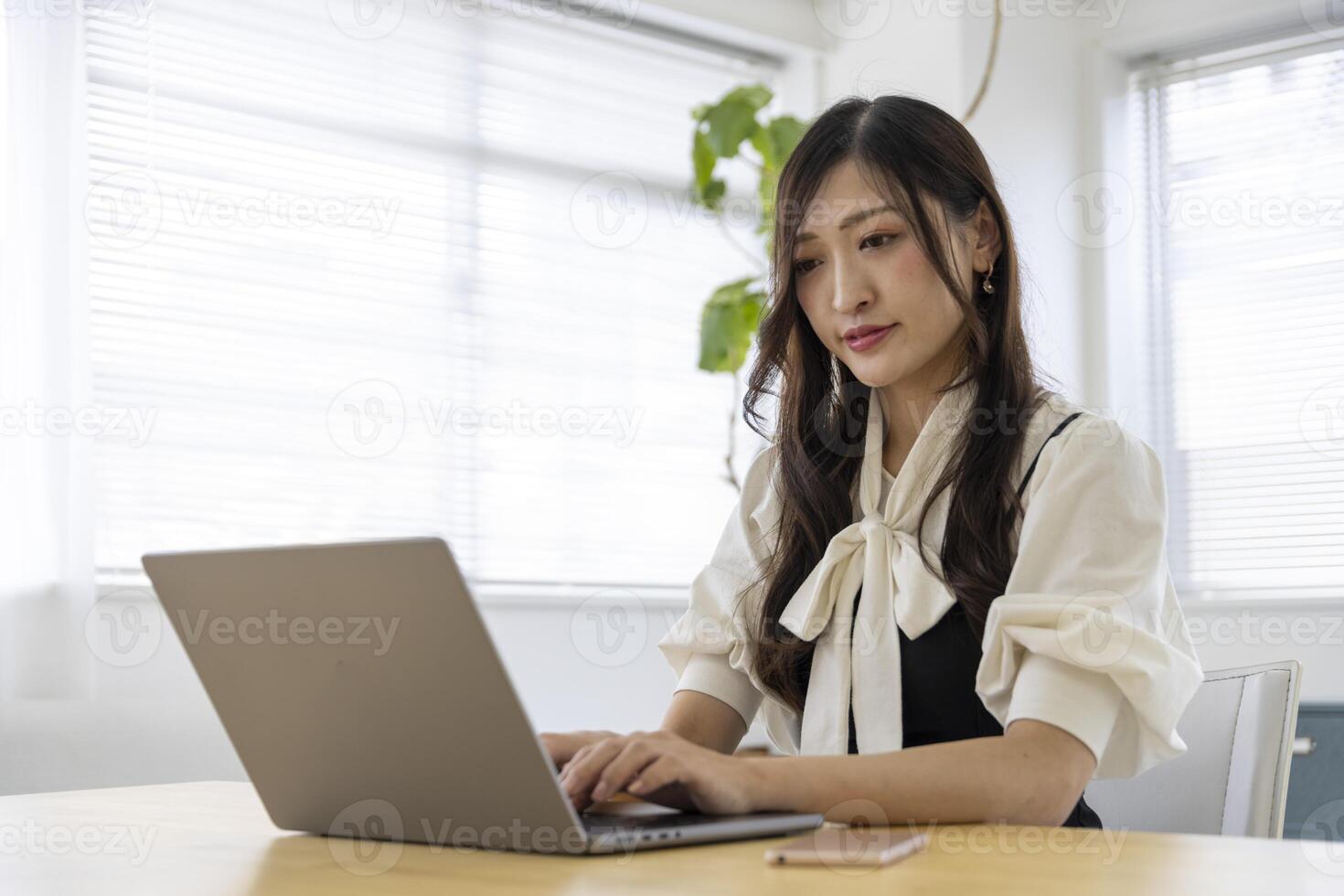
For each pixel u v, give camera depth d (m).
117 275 2.79
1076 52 3.59
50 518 2.45
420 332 3.21
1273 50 3.44
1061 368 3.46
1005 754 0.93
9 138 2.49
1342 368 3.32
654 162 3.66
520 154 3.42
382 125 3.19
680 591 3.57
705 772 0.84
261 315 2.97
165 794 1.23
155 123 2.86
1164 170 3.59
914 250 1.22
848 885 0.65
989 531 1.17
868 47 3.63
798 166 1.29
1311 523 3.33
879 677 1.19
